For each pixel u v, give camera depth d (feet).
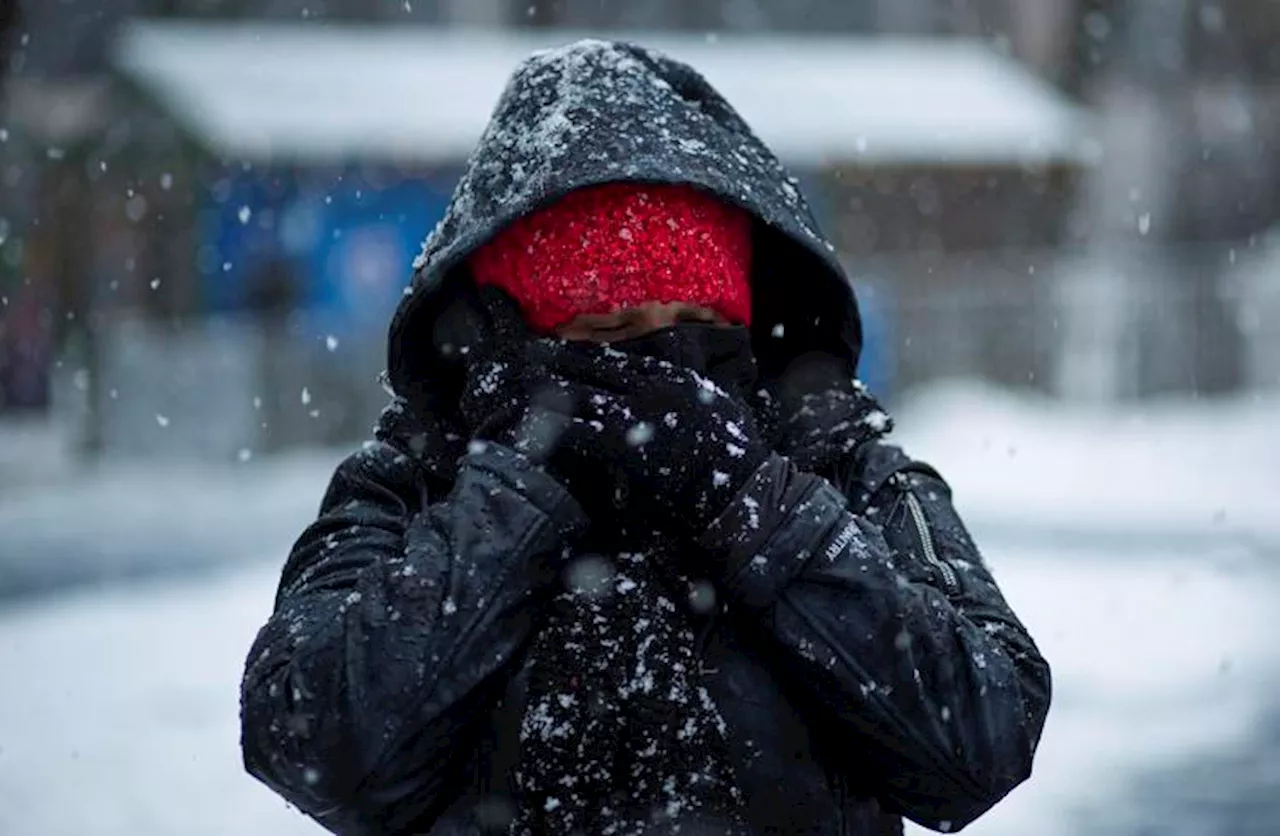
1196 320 197.67
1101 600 80.89
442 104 168.35
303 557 19.20
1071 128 198.39
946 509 19.80
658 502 18.13
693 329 18.62
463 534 17.71
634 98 19.21
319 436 152.46
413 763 17.38
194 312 157.38
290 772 17.48
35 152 171.73
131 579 95.40
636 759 17.83
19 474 145.79
